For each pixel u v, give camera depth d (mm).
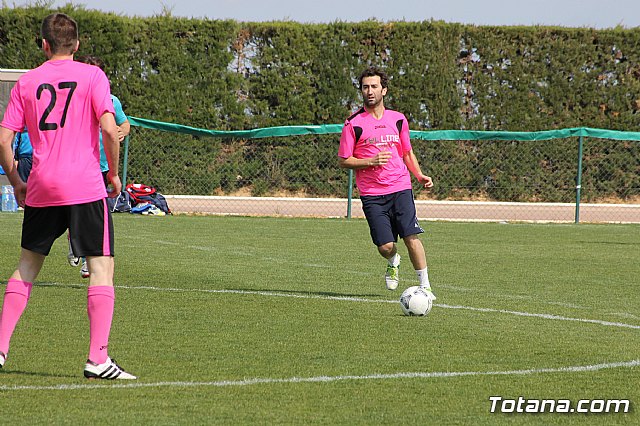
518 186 71938
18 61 69312
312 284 29797
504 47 74812
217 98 72312
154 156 67562
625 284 31312
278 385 15766
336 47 73250
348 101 73500
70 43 16078
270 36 73250
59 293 26234
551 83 75250
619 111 75562
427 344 19750
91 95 15812
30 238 16125
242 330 21078
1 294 25562
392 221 25938
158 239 44719
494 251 42469
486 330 21719
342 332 21062
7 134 15859
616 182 73312
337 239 46688
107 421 13391
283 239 46219
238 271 32875
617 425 13758
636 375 17031
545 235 52094
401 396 15156
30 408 14008
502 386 15992
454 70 74500
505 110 75062
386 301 26297
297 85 73125
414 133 62875
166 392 15133
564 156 72438
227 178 69562
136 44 71125
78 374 16312
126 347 18859
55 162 15758
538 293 28781
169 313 23297
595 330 22047
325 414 13969
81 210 15789
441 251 42188
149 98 71438
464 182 71562
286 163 70562
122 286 28234
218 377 16297
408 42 73688
